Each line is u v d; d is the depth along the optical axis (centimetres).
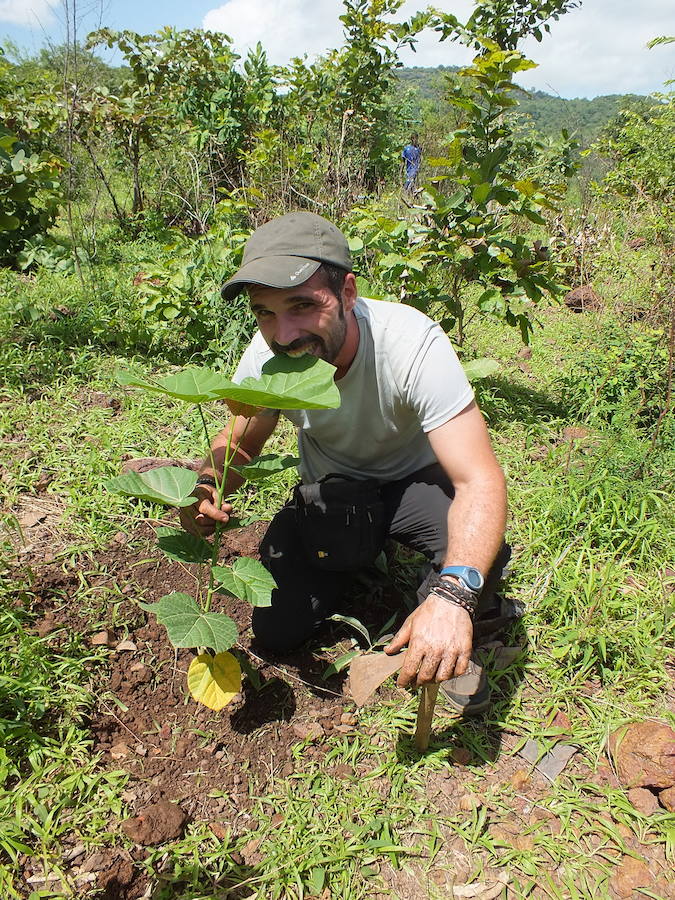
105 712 193
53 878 152
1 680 182
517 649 224
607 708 206
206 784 179
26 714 183
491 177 394
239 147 777
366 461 217
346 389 194
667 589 253
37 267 606
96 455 310
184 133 810
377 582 246
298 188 573
